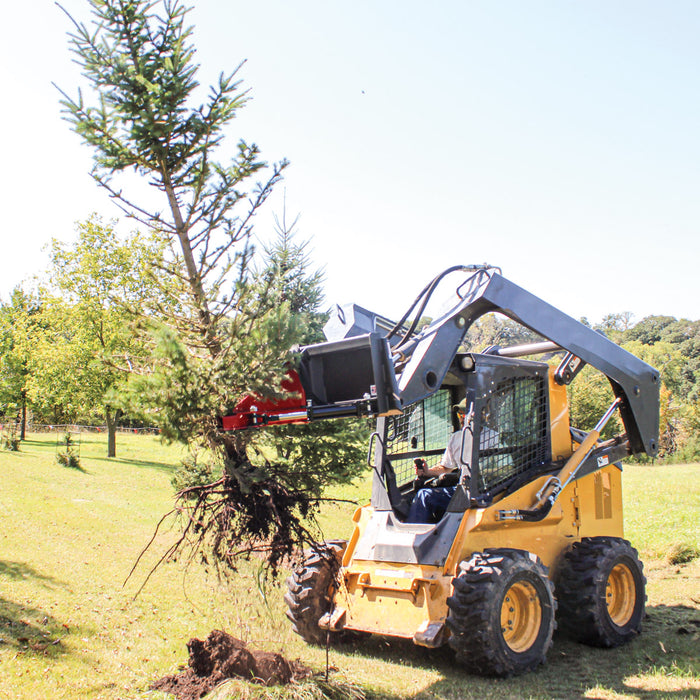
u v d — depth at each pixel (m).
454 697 4.89
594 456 7.10
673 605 7.85
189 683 4.84
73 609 6.76
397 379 5.39
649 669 5.64
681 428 45.44
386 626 5.74
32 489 16.53
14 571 8.14
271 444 6.11
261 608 6.85
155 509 15.02
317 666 5.45
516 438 6.52
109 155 5.23
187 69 5.32
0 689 4.58
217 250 5.39
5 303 48.00
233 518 5.20
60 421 56.50
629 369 7.07
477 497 5.95
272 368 4.54
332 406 4.85
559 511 6.59
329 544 6.54
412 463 6.88
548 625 5.72
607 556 6.41
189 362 4.72
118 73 5.14
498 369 6.42
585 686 5.20
